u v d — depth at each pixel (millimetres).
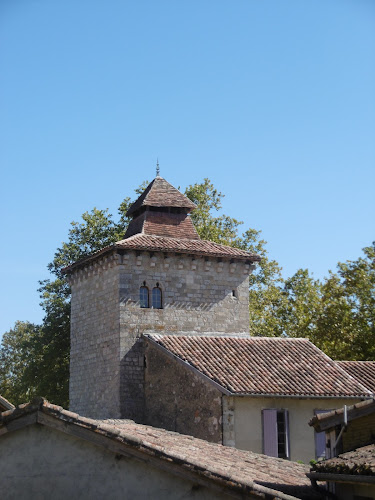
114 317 40875
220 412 33531
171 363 37469
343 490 17344
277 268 65000
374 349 54969
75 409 43969
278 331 60500
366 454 16391
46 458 14023
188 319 42062
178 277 42312
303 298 61812
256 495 14062
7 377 77062
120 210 58844
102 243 57188
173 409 36781
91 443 14156
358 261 59469
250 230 64875
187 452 20078
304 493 18078
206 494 14234
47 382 55375
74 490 13977
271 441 34062
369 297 57375
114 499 14031
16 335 78875
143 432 22594
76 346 44812
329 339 57031
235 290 43938
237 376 35156
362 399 36156
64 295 57469
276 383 35156
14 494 13805
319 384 36031
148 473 14227
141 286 41250
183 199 45844
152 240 42688
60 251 58156
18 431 14055
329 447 19922
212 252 42969
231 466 19656
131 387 39531
